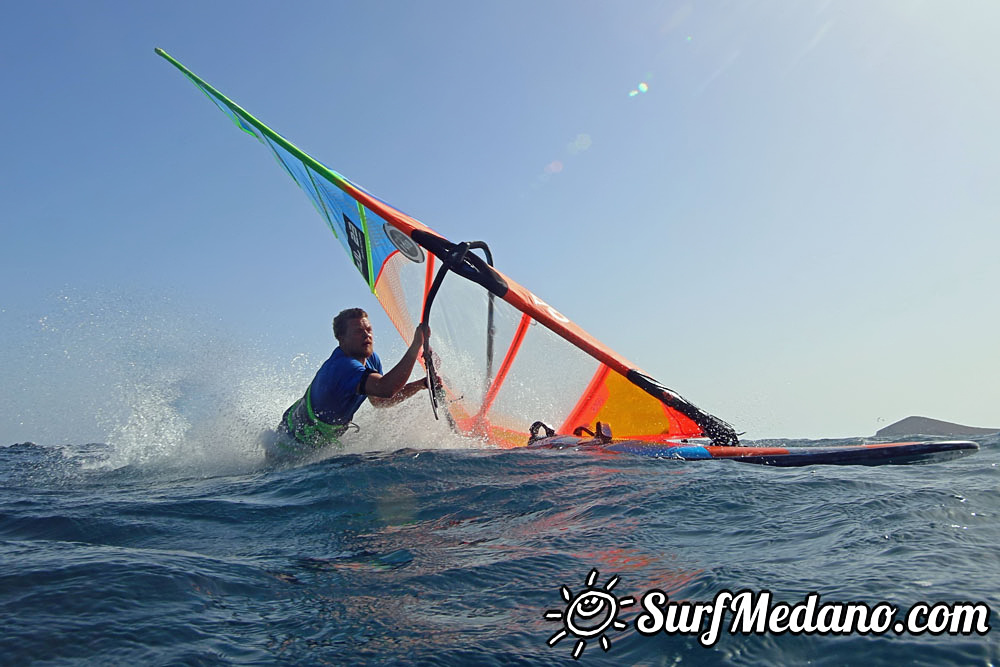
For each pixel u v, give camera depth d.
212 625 1.86
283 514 3.34
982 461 4.19
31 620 1.85
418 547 2.67
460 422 6.10
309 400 5.48
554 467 4.16
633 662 1.62
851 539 2.43
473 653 1.67
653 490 3.42
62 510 3.49
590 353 5.57
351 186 5.95
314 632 1.82
